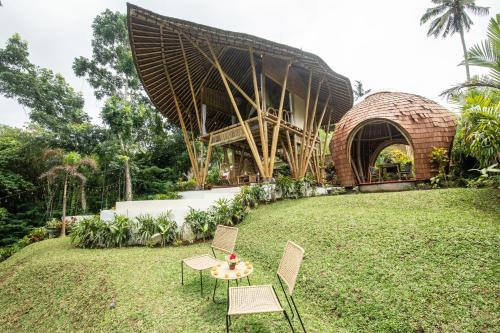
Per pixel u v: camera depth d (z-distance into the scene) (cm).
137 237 723
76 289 459
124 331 312
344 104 1559
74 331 350
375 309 292
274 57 1116
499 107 564
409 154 1950
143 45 1040
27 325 407
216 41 928
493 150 562
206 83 1407
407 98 991
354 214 573
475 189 634
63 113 2345
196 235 720
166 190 1964
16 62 2162
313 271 398
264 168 1032
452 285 296
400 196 690
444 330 247
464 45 2120
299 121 1438
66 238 963
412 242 397
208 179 1522
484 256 327
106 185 2127
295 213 673
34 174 1991
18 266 688
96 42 2241
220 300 354
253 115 1542
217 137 1217
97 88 2334
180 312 333
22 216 1816
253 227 666
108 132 2064
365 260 385
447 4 2131
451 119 912
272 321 298
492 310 254
